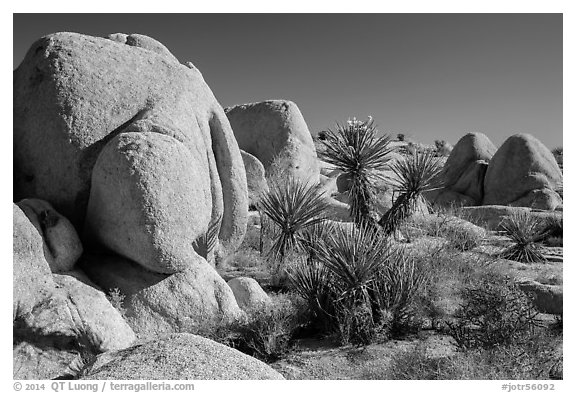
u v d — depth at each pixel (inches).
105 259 279.4
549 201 701.9
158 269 269.4
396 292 277.4
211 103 342.6
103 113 292.5
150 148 267.4
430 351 249.1
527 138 748.0
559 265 437.7
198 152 312.2
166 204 264.5
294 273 315.9
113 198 264.4
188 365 180.5
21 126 292.8
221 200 335.0
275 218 354.0
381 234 318.7
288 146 640.4
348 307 271.4
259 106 671.8
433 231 466.6
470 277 343.6
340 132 341.1
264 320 263.9
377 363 240.1
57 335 225.3
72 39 304.7
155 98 305.0
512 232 467.5
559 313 301.4
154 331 260.7
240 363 188.1
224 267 367.6
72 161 284.4
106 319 237.9
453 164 812.0
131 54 315.6
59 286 242.2
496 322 245.6
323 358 248.8
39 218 259.8
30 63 299.3
